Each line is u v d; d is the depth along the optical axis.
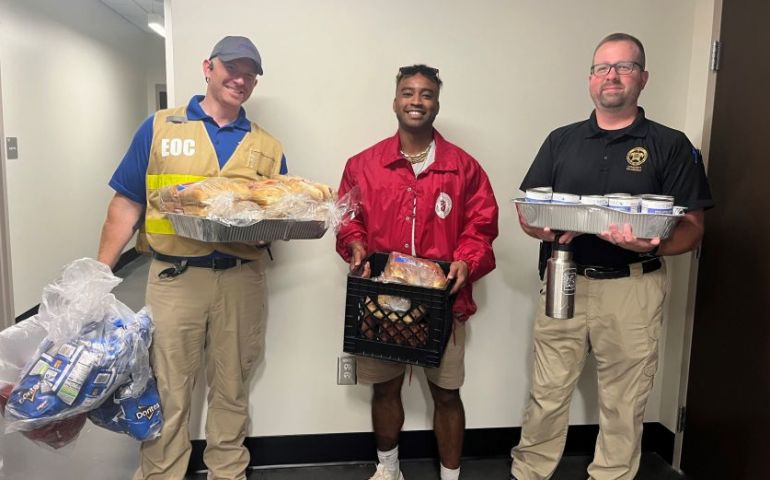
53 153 4.64
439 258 1.79
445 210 1.78
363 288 1.58
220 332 1.78
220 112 1.72
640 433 1.82
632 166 1.67
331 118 2.03
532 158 2.14
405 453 2.23
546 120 2.13
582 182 1.74
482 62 2.07
